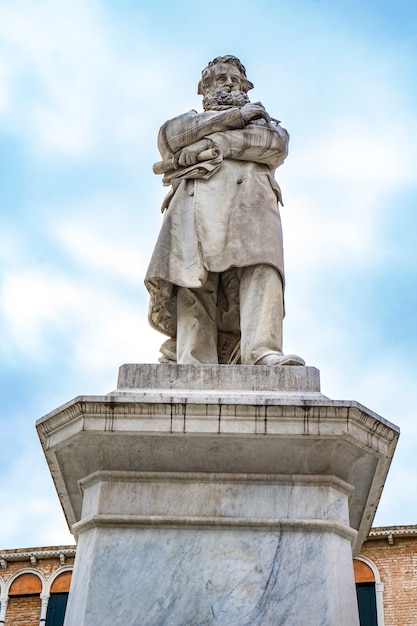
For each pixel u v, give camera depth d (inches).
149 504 211.2
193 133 273.3
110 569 203.5
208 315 261.6
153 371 230.4
